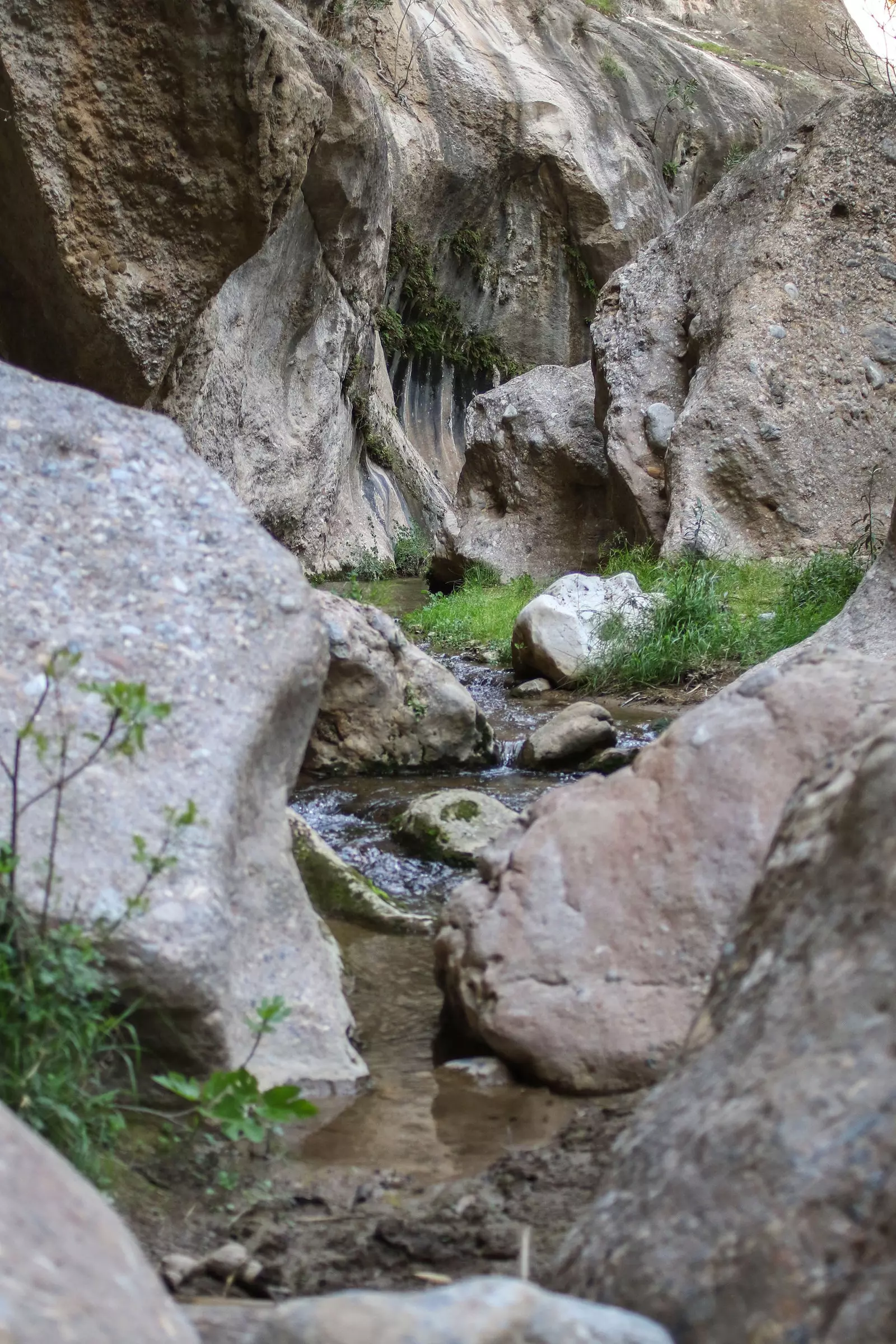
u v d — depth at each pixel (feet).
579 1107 11.35
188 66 33.01
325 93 36.17
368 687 24.62
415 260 84.17
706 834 12.27
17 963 9.23
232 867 11.47
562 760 25.50
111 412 13.98
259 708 12.02
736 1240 6.06
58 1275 5.39
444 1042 12.99
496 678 34.19
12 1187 5.70
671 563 40.70
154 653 11.99
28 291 36.04
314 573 61.67
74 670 11.56
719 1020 7.45
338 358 65.31
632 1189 6.81
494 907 12.75
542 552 51.52
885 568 24.72
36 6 31.73
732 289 44.98
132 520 13.01
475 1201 9.61
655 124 102.58
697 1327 5.97
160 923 10.15
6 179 33.86
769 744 12.53
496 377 91.40
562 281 94.43
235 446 54.65
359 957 15.43
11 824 10.20
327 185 58.95
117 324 35.22
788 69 122.62
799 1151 6.11
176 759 11.36
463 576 54.03
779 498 41.91
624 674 32.24
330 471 64.13
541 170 91.09
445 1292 6.12
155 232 34.86
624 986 11.89
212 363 50.83
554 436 51.44
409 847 19.85
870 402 43.09
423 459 85.05
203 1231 9.16
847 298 44.11
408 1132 10.92
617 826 12.66
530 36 98.84
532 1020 11.92
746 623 34.37
